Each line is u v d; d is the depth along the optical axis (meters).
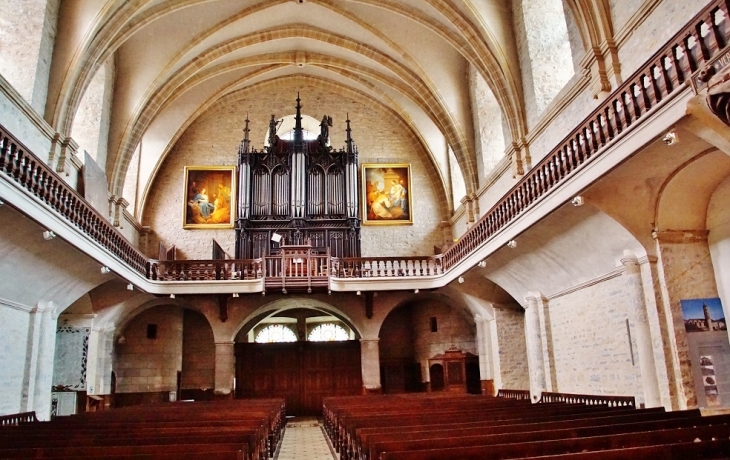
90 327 20.69
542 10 19.27
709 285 12.09
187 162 27.69
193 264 22.39
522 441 6.98
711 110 7.79
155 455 6.25
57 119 17.19
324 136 27.52
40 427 10.40
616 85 13.89
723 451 5.69
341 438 11.57
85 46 17.70
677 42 9.29
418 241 27.66
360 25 23.30
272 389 26.09
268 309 25.45
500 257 17.73
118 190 22.67
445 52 23.69
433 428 8.70
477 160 24.05
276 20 24.06
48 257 14.57
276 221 25.83
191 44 22.78
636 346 13.06
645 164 10.91
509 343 21.94
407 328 27.55
